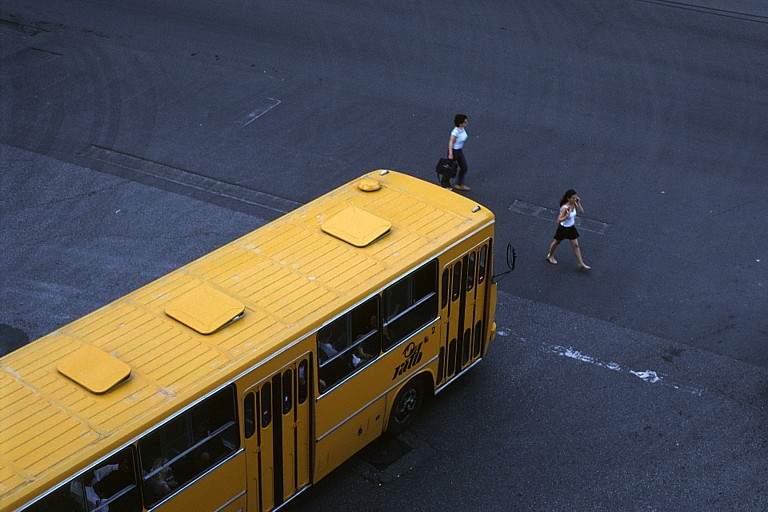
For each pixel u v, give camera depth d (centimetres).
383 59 2377
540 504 1213
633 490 1236
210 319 1059
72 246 1711
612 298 1603
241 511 1091
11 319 1525
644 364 1459
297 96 2219
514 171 1952
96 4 2631
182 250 1705
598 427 1339
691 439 1320
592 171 1958
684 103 2211
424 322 1251
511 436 1322
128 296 1110
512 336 1512
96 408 945
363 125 2109
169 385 979
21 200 1839
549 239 1750
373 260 1184
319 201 1305
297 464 1145
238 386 1014
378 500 1217
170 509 995
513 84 2275
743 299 1605
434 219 1274
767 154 2033
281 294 1119
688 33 2523
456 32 2512
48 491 868
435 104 2197
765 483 1250
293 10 2617
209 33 2488
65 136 2052
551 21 2578
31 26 2505
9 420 927
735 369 1453
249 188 1889
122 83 2259
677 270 1673
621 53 2419
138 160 1977
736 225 1800
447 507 1209
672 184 1922
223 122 2114
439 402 1380
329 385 1134
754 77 2320
